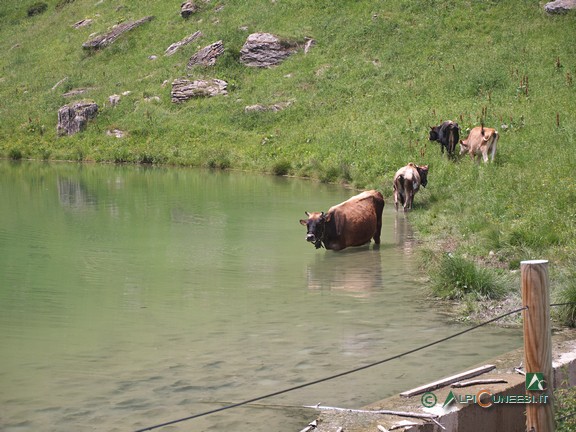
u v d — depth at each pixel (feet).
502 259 41.60
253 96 129.59
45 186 86.63
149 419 21.76
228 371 25.67
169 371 25.79
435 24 131.13
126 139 129.18
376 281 38.75
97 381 24.93
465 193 61.98
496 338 29.09
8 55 183.11
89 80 155.43
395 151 86.89
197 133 123.24
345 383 24.36
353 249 47.73
